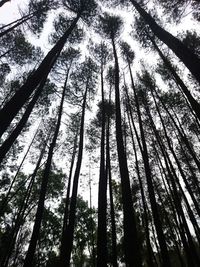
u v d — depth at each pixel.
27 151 16.70
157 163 17.58
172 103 16.19
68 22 13.41
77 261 26.73
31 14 13.32
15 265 20.11
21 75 15.90
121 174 6.43
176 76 10.41
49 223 21.36
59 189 19.89
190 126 16.27
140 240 18.27
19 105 4.79
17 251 19.69
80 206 23.28
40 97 15.41
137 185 17.89
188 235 11.03
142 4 10.77
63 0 11.32
